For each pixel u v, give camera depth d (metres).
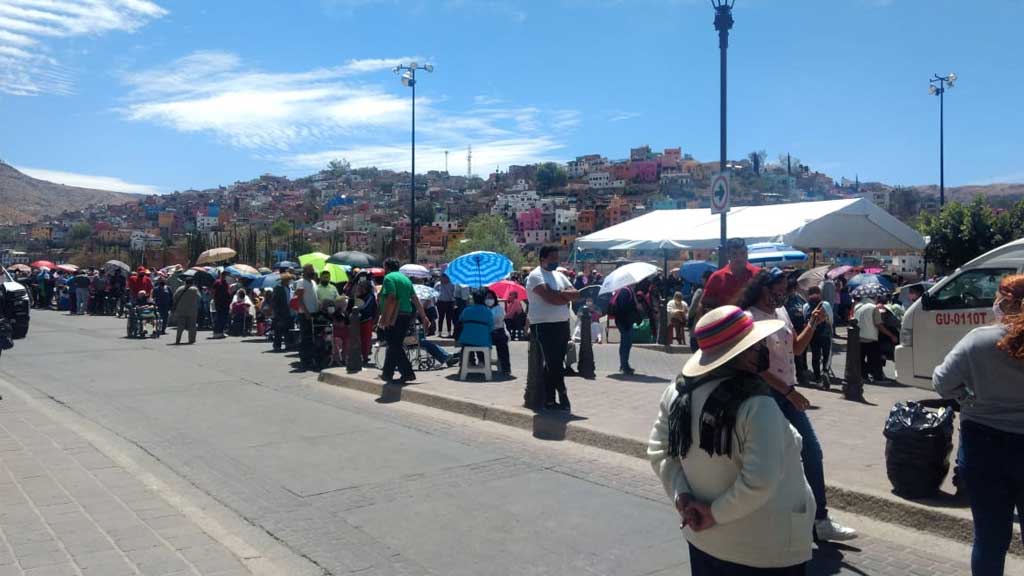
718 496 2.71
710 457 2.72
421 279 24.31
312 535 5.34
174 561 4.58
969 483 3.79
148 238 184.38
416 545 5.14
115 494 5.92
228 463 7.28
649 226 24.70
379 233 162.50
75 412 9.95
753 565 2.71
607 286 12.84
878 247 20.20
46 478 6.33
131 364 14.83
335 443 8.03
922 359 9.93
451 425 8.90
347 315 14.02
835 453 7.04
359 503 6.03
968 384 3.79
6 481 6.22
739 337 2.74
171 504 5.72
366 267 20.25
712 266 23.28
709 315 2.83
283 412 9.80
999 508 3.72
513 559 4.88
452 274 14.61
